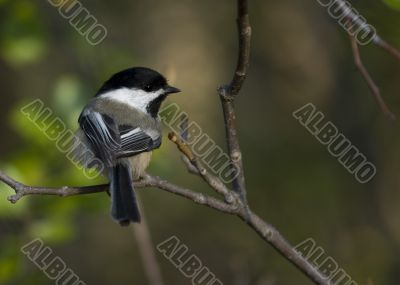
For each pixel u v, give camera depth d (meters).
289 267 12.84
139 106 8.55
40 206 9.48
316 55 13.73
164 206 14.48
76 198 9.48
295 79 13.92
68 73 12.30
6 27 11.01
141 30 14.03
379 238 12.69
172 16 14.41
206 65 14.31
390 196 12.88
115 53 11.36
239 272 11.41
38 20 11.12
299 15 13.86
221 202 6.56
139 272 13.98
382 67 11.78
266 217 13.38
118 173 7.42
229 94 6.43
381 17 9.93
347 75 12.82
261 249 13.41
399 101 11.97
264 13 13.88
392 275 12.30
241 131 13.99
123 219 6.77
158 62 14.05
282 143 13.96
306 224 13.18
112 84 8.73
